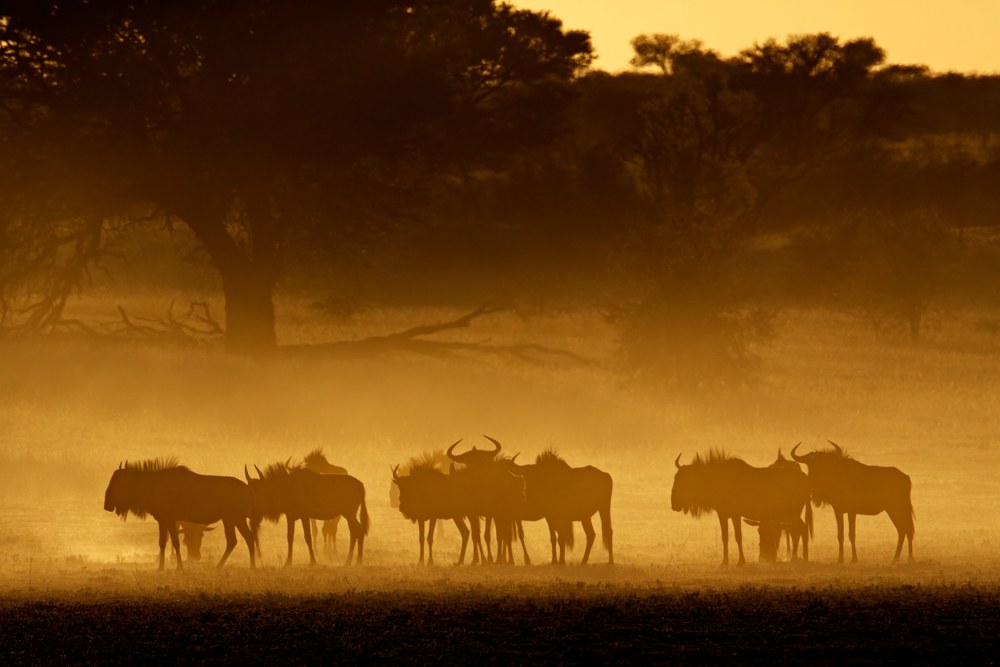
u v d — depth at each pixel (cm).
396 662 4672
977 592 6209
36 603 5856
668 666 4625
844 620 5409
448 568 7319
